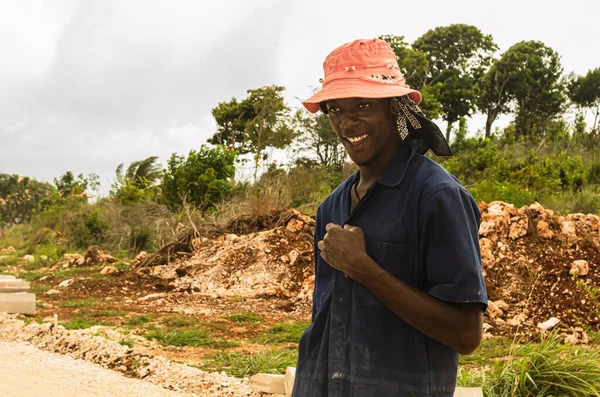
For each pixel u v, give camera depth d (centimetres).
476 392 379
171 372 693
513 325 1113
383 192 214
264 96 4338
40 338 875
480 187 2145
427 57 7019
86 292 1493
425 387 202
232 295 1498
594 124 6888
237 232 1947
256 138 4244
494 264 1275
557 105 6969
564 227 1342
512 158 3688
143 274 1698
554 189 2728
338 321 214
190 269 1703
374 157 220
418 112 222
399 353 204
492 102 7081
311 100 221
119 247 2550
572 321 1112
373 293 203
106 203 3200
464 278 195
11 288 1109
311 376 221
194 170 2630
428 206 203
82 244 2750
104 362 753
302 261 1639
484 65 7331
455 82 6825
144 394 630
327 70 227
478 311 198
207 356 818
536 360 556
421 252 205
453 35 7038
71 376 688
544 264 1263
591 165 3325
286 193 2252
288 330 1044
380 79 216
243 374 700
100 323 1041
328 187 2517
